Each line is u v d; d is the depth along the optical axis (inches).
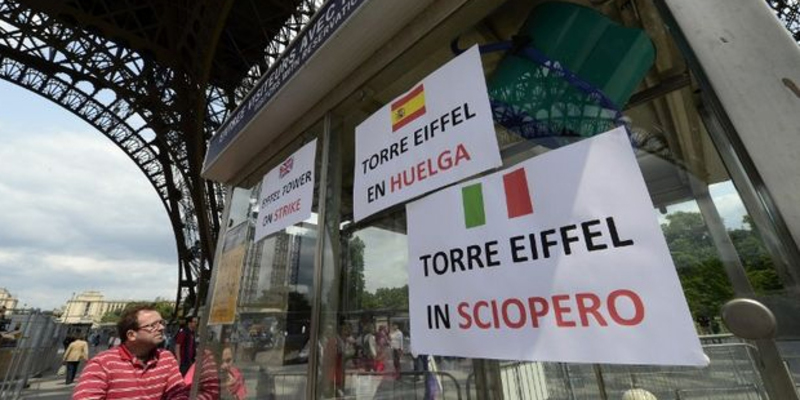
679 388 74.3
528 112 53.5
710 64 32.2
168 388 115.2
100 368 105.1
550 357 36.4
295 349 78.2
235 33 914.7
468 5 57.7
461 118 52.3
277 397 80.6
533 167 42.8
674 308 30.7
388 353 69.9
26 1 771.4
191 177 862.5
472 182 48.5
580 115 50.0
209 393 100.5
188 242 1268.5
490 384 71.8
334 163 81.5
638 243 33.7
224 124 116.8
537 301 38.8
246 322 95.8
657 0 37.0
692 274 36.4
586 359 34.1
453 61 56.6
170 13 857.5
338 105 80.7
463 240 47.4
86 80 1091.9
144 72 941.2
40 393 448.8
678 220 40.6
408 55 66.9
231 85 960.3
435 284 49.0
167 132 1011.3
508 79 56.8
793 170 27.4
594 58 50.8
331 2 73.0
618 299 33.7
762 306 28.1
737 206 33.8
